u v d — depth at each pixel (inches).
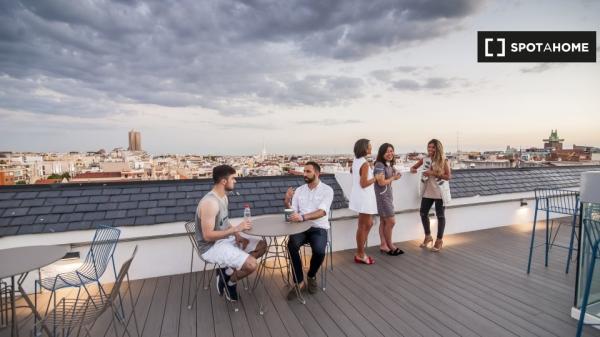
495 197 251.1
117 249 156.5
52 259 99.1
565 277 152.1
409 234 222.1
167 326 112.3
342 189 214.1
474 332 105.0
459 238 224.8
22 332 108.8
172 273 164.9
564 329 106.1
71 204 159.9
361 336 104.0
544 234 232.8
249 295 137.2
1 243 139.6
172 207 170.6
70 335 105.1
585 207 109.7
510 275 155.5
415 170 218.2
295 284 132.6
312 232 142.7
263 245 144.2
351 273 160.7
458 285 144.2
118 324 113.4
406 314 118.3
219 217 123.9
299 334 106.0
